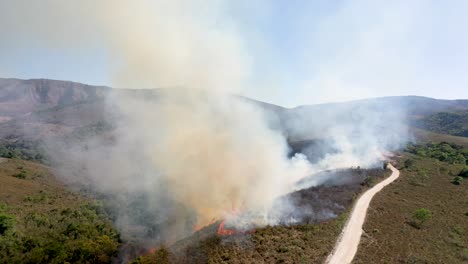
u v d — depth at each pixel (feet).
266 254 111.14
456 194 180.04
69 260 132.67
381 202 165.48
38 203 199.93
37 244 141.38
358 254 112.98
